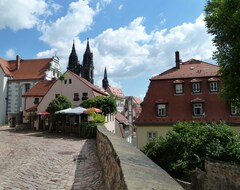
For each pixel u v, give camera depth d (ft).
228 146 46.42
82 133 81.10
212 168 42.19
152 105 100.89
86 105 114.62
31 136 84.64
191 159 50.03
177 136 54.65
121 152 17.80
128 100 273.54
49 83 151.84
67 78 135.95
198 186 43.75
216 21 55.31
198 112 96.02
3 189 23.17
